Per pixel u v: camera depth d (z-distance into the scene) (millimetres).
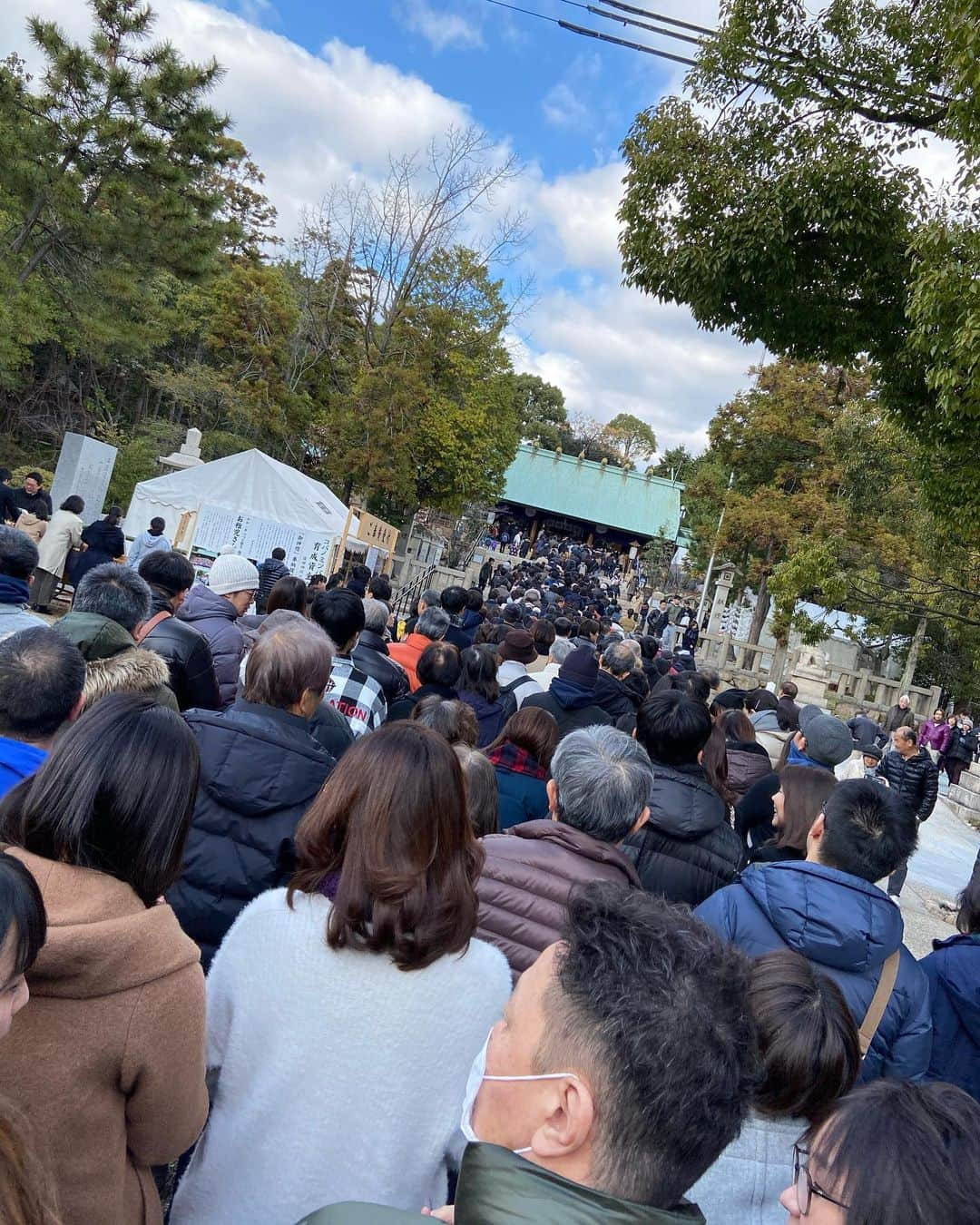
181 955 1387
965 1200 1048
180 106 16297
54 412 27594
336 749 3084
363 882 1499
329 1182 1496
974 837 14461
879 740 17844
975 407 6395
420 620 5719
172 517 14930
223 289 28328
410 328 29359
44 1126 1261
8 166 15430
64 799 1399
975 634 21344
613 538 68250
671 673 7121
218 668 4305
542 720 3410
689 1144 954
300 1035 1508
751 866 2314
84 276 18312
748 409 30750
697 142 8578
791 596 14859
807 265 8453
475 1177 960
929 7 7809
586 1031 996
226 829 2041
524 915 2096
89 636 3096
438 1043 1529
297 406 29281
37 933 1113
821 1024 1600
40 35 15172
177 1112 1398
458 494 33062
